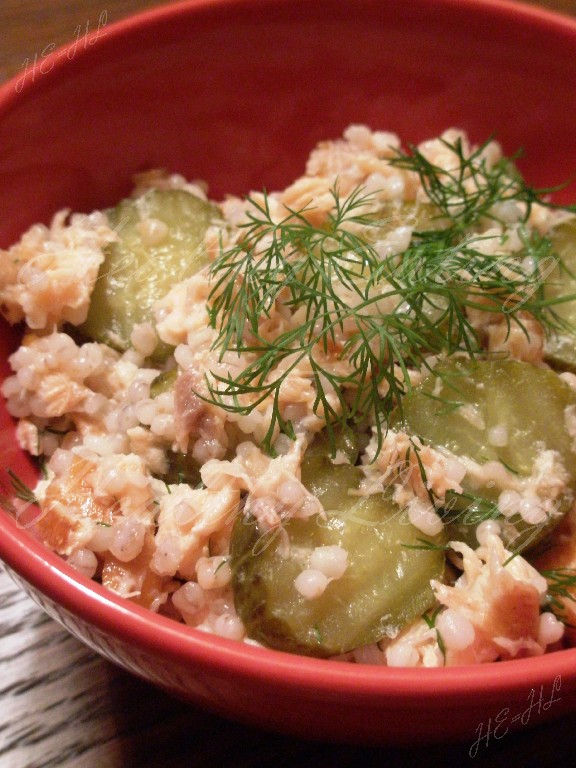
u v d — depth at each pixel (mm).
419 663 172
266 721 164
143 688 193
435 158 240
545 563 186
